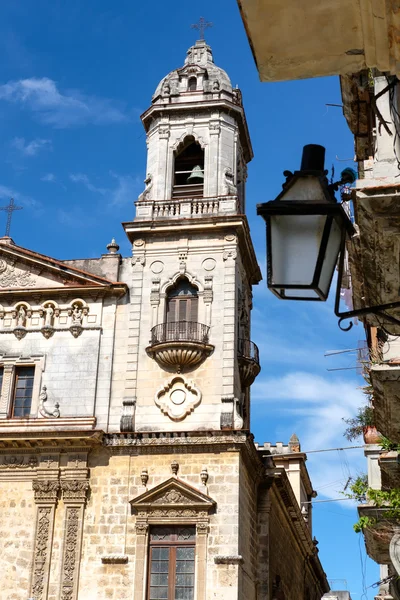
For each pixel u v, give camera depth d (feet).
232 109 125.39
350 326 24.95
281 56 23.22
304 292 23.13
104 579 100.63
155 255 117.29
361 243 38.63
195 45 135.33
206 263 115.34
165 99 126.82
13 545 104.06
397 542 57.26
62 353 113.91
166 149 124.67
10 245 120.26
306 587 164.25
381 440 69.67
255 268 127.75
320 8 21.50
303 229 22.88
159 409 108.37
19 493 107.04
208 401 107.76
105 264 118.42
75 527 103.60
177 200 119.44
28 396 112.68
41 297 117.39
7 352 115.03
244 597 101.19
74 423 108.99
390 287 42.04
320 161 23.75
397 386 53.16
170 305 114.93
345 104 58.08
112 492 104.83
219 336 110.93
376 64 23.27
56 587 100.83
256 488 115.75
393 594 74.43
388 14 21.48
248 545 106.73
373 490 67.46
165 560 101.14
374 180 35.65
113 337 113.80
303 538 151.43
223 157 122.72
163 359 109.70
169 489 103.24
